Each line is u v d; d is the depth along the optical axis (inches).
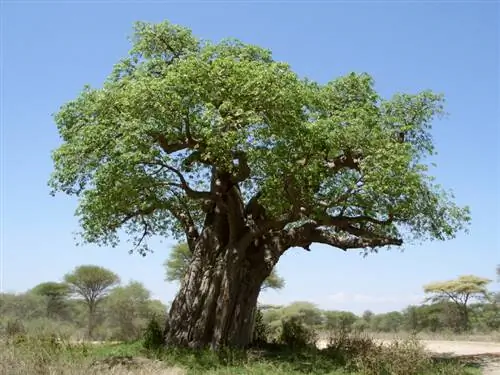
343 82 778.2
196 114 627.8
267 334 863.1
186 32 732.7
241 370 570.9
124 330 1253.7
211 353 632.4
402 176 641.0
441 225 721.6
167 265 1676.9
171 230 886.4
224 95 636.7
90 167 635.5
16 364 428.5
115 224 746.2
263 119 639.1
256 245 776.9
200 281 730.2
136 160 589.0
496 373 616.4
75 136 642.8
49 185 658.2
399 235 753.0
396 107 789.2
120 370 452.8
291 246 789.2
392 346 611.5
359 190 663.8
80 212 717.3
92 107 642.8
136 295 1641.2
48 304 1755.7
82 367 435.8
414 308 2005.4
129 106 615.8
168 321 723.4
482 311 1927.9
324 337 984.9
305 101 657.0
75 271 1798.7
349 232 754.8
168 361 588.4
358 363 585.6
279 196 663.1
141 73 681.6
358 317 2412.6
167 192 703.7
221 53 701.9
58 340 581.3
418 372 570.6
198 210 873.5
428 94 775.7
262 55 711.7
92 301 1803.6
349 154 717.3
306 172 650.8
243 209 755.4
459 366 609.6
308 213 705.6
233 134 604.7
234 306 727.7
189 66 627.5
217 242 751.7
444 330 1636.3
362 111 701.9
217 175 730.2
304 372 580.4
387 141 692.7
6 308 1646.2
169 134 628.4
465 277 1918.1
